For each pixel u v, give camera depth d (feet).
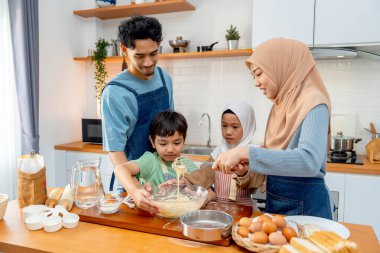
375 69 8.71
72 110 11.09
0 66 8.41
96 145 10.34
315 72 4.23
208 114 10.33
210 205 4.36
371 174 7.16
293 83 4.14
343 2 7.54
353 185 7.33
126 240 3.38
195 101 10.45
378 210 7.22
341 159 7.88
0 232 3.59
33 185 4.20
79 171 4.29
